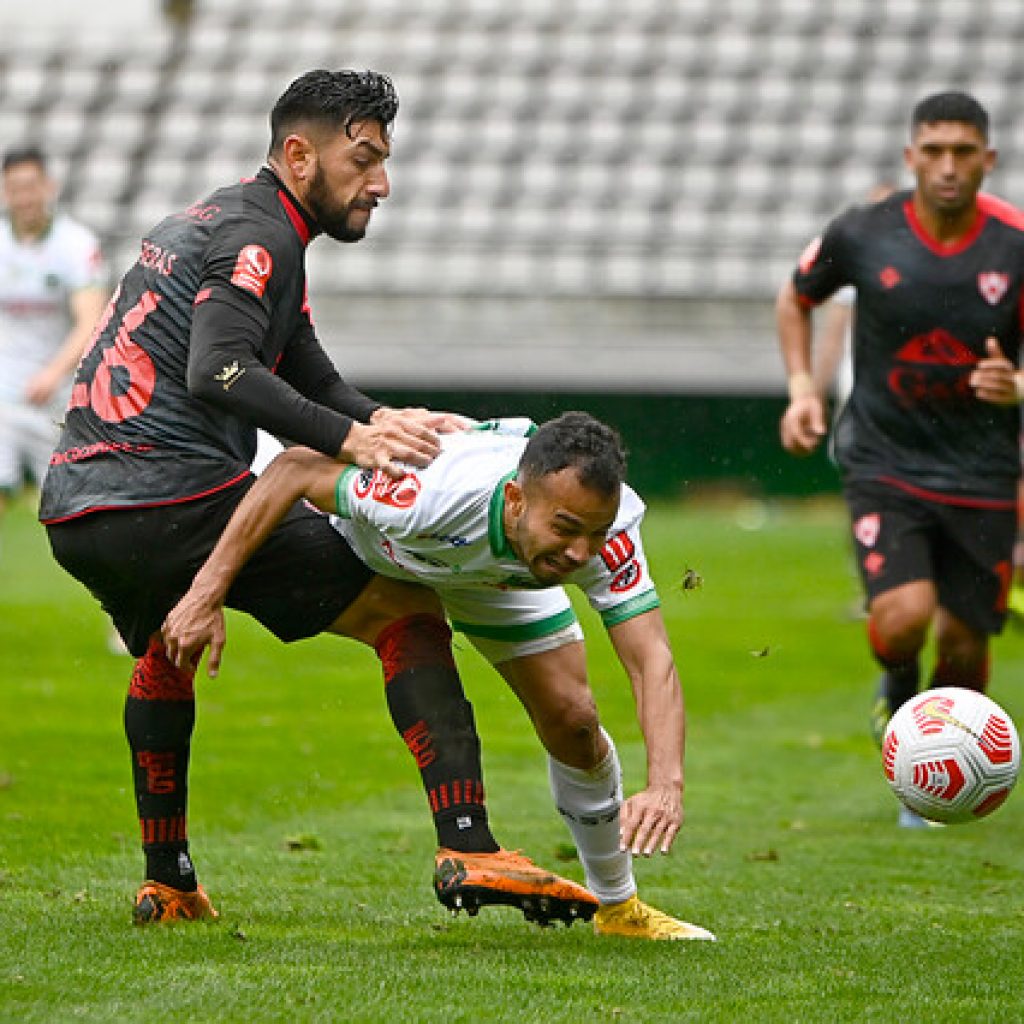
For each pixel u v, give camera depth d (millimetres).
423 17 112438
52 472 17438
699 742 33250
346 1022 13414
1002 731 18812
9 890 19422
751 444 89250
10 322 42031
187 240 17125
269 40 112500
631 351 90688
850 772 30141
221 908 18781
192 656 16266
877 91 106750
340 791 27250
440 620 16922
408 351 91750
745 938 17609
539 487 14883
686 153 104750
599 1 111562
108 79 111125
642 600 16031
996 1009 14312
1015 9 108875
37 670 38125
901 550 25984
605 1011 13906
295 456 16359
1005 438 26406
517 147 105375
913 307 26016
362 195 17500
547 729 17188
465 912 18812
